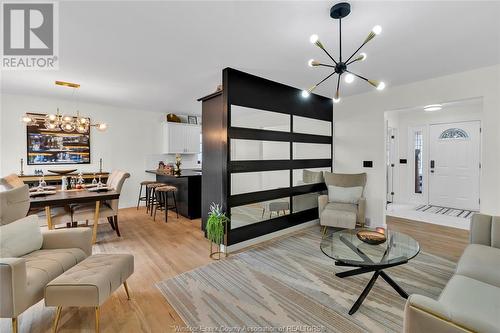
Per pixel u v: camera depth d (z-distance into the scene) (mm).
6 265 1485
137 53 2695
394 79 3557
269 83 3592
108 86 3955
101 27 2154
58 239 2180
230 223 3160
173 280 2445
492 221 2113
